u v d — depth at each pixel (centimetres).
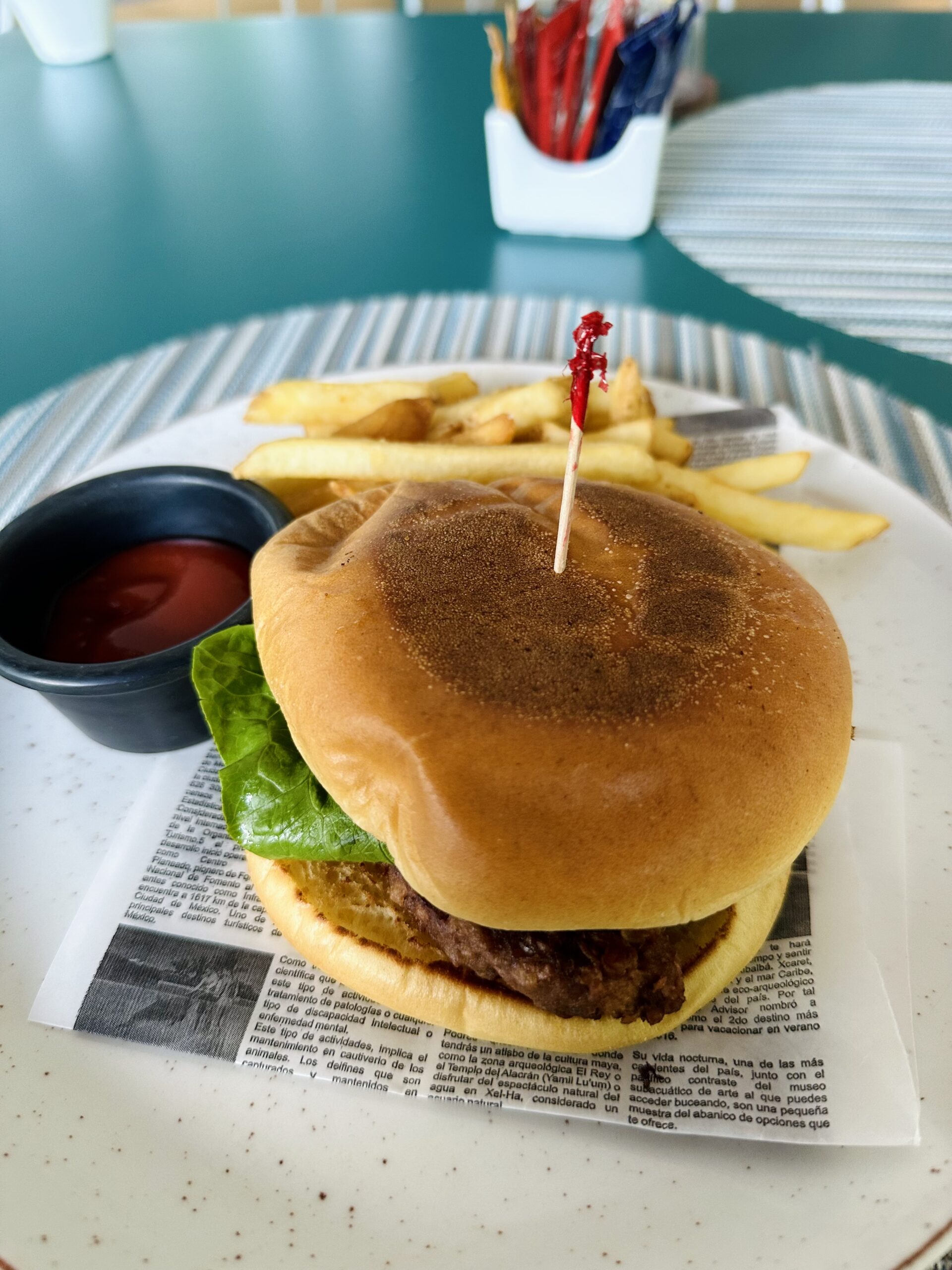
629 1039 16
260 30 60
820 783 15
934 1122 15
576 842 14
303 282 37
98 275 38
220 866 19
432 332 33
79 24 54
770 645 15
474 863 14
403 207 41
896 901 17
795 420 27
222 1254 14
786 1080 15
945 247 36
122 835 19
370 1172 15
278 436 28
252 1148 15
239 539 23
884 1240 14
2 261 39
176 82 54
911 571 24
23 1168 15
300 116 50
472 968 15
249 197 43
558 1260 14
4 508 26
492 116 36
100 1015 16
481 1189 15
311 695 15
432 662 15
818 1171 15
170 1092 16
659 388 29
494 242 39
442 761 14
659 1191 14
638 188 37
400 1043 16
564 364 29
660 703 14
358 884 17
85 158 46
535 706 14
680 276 36
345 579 16
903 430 28
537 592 16
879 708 21
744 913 17
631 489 19
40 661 18
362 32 59
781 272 36
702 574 17
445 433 24
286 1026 16
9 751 21
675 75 35
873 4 62
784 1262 13
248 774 17
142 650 20
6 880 19
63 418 30
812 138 44
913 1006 16
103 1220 14
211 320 35
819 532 23
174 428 28
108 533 23
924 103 47
